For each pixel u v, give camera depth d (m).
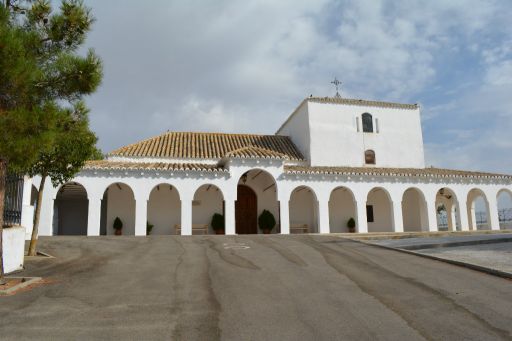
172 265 11.31
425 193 25.17
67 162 13.12
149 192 21.31
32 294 8.13
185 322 6.45
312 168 24.84
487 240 16.81
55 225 30.11
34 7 9.02
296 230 25.72
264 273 10.27
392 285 9.04
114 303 7.48
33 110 7.74
